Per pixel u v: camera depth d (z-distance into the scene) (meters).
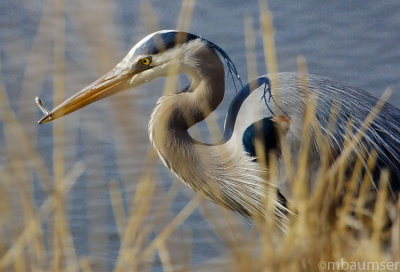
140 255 7.69
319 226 7.90
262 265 7.48
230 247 7.84
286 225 10.34
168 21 16.73
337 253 7.71
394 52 16.19
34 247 7.61
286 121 10.11
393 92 15.20
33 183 11.81
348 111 10.16
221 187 10.48
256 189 10.32
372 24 16.91
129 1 17.08
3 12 16.50
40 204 11.27
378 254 7.81
